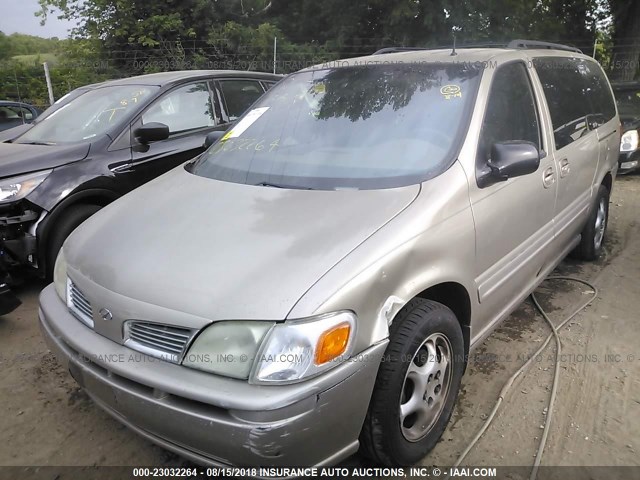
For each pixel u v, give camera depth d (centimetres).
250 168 309
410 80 325
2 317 416
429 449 262
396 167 278
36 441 282
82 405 311
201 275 221
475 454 266
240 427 193
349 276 212
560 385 319
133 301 222
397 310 225
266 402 192
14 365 352
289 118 340
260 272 216
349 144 302
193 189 296
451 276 254
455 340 263
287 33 1753
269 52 1580
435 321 244
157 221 266
